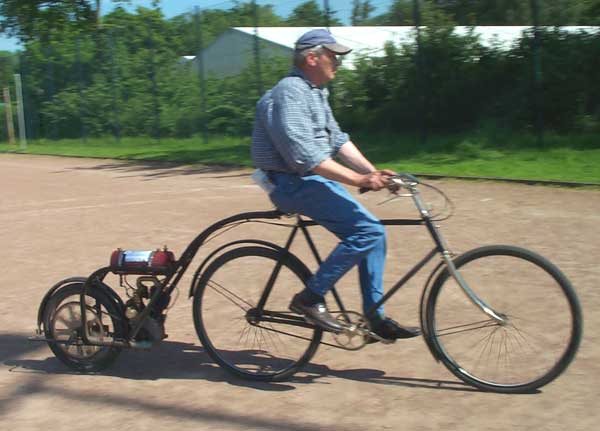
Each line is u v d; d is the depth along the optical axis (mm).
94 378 4383
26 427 3768
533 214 8312
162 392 4133
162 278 4527
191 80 20266
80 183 13664
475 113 15406
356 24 16641
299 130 3777
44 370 4547
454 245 7023
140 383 4277
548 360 3836
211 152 17453
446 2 15633
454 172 11742
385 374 4215
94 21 27141
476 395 3893
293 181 3930
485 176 11148
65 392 4195
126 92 22375
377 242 3920
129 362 4605
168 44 20906
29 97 26484
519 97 14297
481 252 3906
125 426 3723
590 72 13836
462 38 15383
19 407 4012
